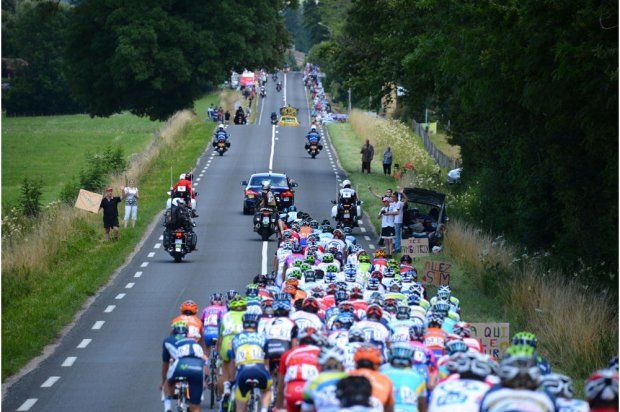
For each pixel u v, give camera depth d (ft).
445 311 126.62
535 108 205.16
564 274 219.61
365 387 71.36
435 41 274.36
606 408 75.15
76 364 171.53
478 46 224.33
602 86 174.29
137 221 355.77
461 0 242.99
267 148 627.46
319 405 77.87
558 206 261.44
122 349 183.42
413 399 84.48
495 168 310.24
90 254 288.10
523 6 185.47
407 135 618.85
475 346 110.83
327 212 389.19
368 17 473.67
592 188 221.46
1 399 147.33
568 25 178.09
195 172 509.76
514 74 207.41
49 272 262.47
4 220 318.24
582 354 161.17
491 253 255.91
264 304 131.64
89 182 412.36
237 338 111.86
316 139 586.04
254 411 108.58
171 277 260.21
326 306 142.00
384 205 289.74
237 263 281.33
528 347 71.87
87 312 219.41
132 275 264.31
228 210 395.96
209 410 136.98
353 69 496.64
